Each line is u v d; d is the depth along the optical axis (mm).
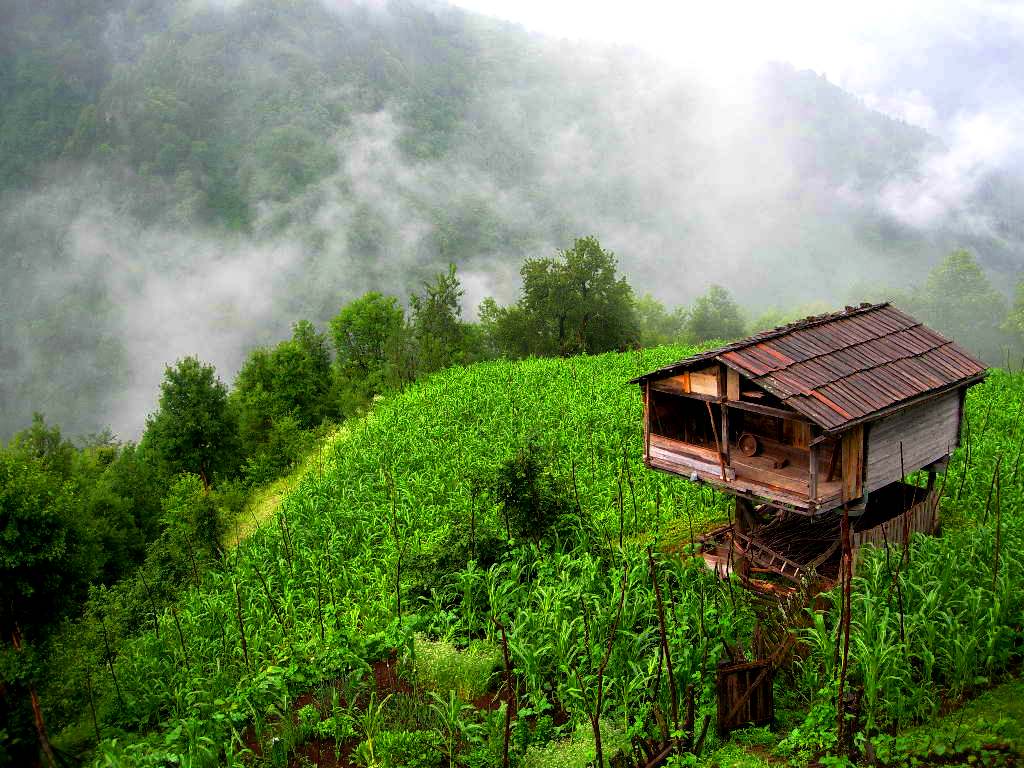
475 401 34062
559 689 11867
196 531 23203
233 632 15859
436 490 22953
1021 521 15172
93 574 19812
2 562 16250
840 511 13844
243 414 45844
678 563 15367
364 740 11734
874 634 11359
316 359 52219
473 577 15289
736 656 11930
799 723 10695
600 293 64812
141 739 13078
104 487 33656
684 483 20750
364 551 19469
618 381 35594
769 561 15320
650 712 11125
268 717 12781
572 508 17750
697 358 14094
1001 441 21328
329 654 13625
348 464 27656
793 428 15828
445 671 12922
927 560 13273
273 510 28203
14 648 14578
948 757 9359
